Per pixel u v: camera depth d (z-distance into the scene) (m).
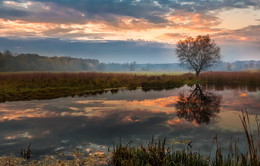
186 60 36.00
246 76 30.05
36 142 5.78
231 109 10.56
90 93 17.02
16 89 16.55
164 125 7.58
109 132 6.73
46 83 19.72
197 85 25.27
